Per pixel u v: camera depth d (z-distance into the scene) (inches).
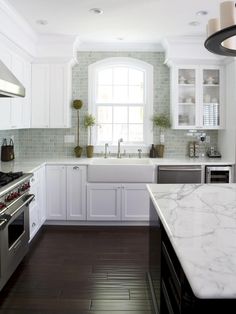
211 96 193.3
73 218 179.3
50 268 128.0
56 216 179.5
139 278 119.8
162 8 138.9
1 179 115.8
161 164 175.6
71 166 176.7
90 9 140.3
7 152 173.5
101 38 185.6
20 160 181.3
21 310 98.9
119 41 191.8
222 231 64.9
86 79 200.5
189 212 79.1
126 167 175.3
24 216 128.6
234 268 48.4
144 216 179.0
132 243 156.0
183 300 54.6
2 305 101.4
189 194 99.9
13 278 119.0
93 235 167.0
